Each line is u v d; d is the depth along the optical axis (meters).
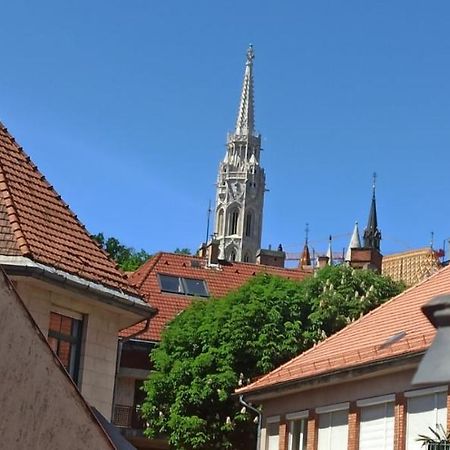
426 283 33.56
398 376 28.11
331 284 43.47
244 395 34.28
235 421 40.00
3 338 12.16
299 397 32.34
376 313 33.38
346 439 29.86
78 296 24.55
